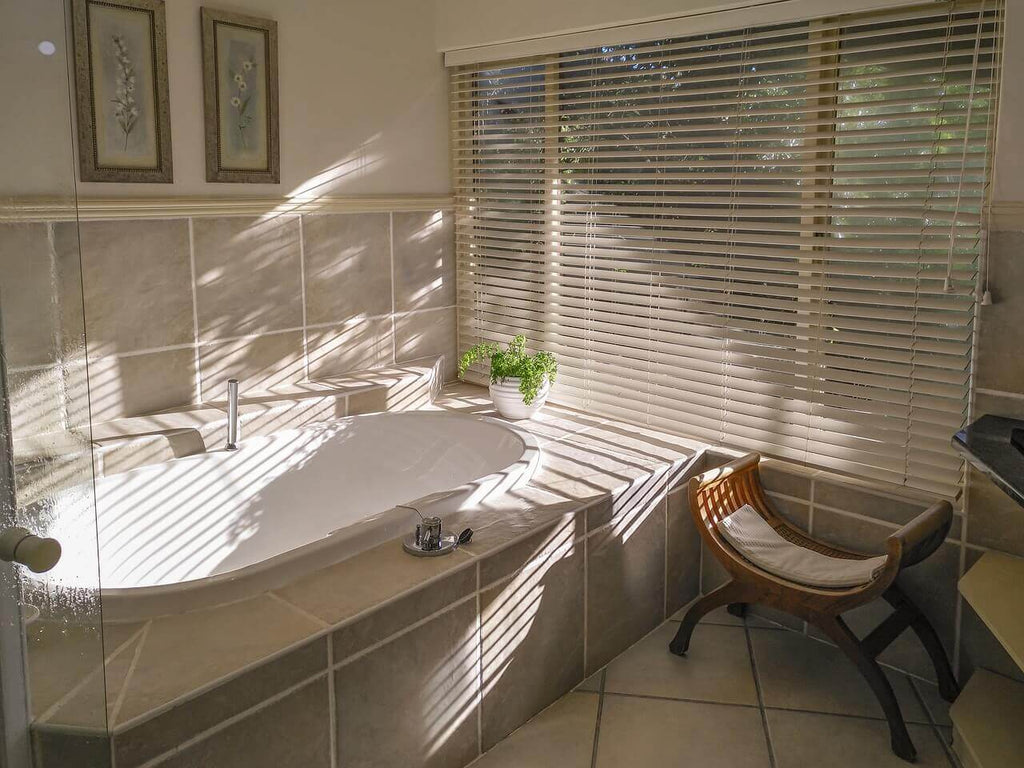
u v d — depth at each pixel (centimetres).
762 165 268
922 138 237
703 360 299
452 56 347
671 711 234
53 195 105
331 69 313
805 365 272
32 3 99
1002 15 218
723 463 285
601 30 301
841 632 223
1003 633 188
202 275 285
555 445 291
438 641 196
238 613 175
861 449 258
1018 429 212
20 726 103
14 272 99
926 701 239
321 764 173
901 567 214
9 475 100
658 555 273
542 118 335
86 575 115
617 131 306
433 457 306
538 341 349
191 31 271
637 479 258
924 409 247
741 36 268
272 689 161
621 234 311
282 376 314
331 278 324
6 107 97
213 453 265
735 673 253
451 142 362
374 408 318
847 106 247
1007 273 220
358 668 178
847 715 233
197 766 150
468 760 211
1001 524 229
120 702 144
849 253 257
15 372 100
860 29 250
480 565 204
